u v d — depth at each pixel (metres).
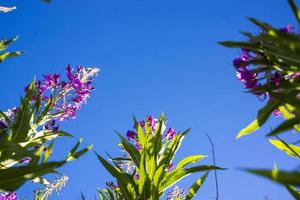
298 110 1.66
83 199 3.33
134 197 3.19
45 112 3.54
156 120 3.98
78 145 2.75
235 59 2.17
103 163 3.10
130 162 3.93
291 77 2.11
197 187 3.14
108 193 3.62
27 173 2.14
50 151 2.74
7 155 2.75
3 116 3.35
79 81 3.96
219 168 3.09
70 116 3.93
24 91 3.89
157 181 3.14
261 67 2.14
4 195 4.05
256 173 0.96
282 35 1.43
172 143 3.39
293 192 2.13
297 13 1.86
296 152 2.50
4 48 3.12
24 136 3.17
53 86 3.90
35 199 4.08
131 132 3.98
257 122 2.10
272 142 2.62
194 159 3.42
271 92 1.96
